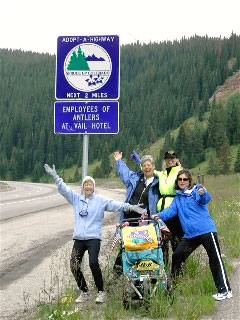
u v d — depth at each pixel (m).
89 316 5.54
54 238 12.84
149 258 6.00
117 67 7.23
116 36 7.24
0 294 7.27
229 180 37.53
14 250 11.02
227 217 13.42
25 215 19.41
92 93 7.24
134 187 7.20
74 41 7.31
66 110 7.27
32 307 6.52
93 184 6.60
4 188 52.22
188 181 6.79
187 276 6.98
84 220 6.49
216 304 6.16
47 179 171.00
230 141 131.38
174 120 191.62
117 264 7.04
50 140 193.75
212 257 6.53
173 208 6.78
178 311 5.66
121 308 5.85
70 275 8.25
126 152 165.75
